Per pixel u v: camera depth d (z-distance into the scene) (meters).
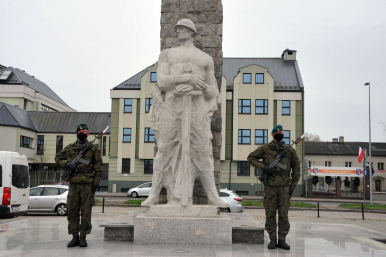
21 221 9.65
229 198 17.70
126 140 35.34
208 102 7.00
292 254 5.56
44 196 16.94
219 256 5.28
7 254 5.32
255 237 6.47
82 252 5.46
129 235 6.47
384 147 62.78
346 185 39.09
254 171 34.50
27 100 45.19
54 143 40.00
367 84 32.81
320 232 8.51
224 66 38.50
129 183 35.09
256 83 34.62
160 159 6.87
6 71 46.25
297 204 23.59
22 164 14.29
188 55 6.88
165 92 6.99
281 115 34.66
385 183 60.25
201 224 6.08
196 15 9.30
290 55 38.53
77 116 42.00
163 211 6.31
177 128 6.82
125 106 35.62
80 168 6.03
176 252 5.48
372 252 5.83
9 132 36.00
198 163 6.91
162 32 9.25
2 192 13.31
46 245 6.04
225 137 34.69
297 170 6.34
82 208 5.98
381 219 17.91
